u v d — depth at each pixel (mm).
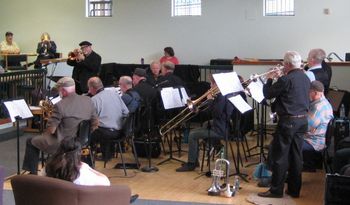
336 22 10414
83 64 7777
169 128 6059
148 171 5648
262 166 5062
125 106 5496
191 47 11203
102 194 2705
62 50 11828
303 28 10594
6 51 10867
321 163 5605
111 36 11617
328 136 5055
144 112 5988
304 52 10641
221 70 9219
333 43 10469
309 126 5078
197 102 5527
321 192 4820
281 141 4508
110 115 5352
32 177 2707
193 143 5621
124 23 11516
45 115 5734
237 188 4832
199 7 11148
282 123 4477
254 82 5156
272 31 10750
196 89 8508
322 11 10461
